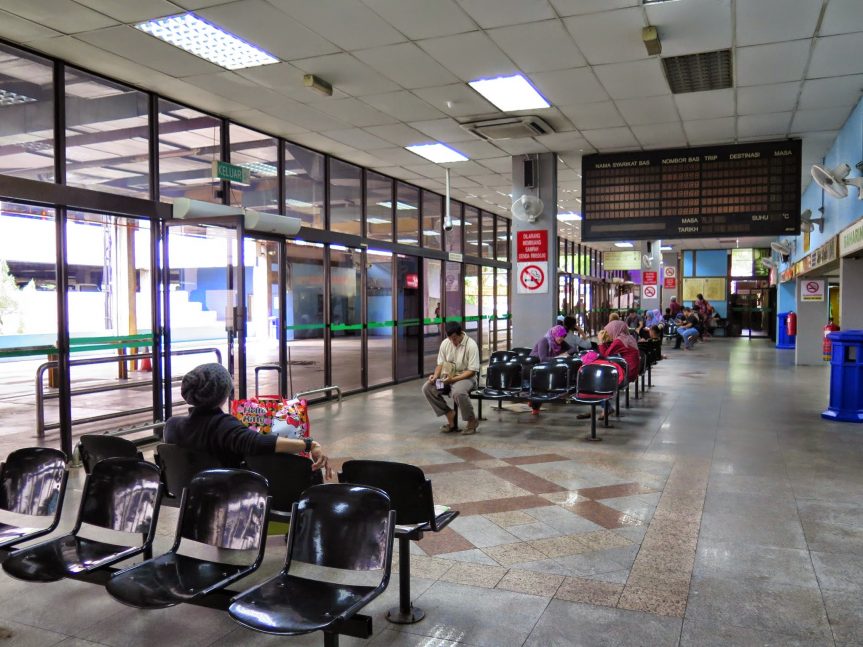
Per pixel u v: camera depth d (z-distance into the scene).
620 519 4.25
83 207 6.02
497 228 16.92
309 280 12.46
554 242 9.68
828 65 6.02
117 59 5.84
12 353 6.04
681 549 3.72
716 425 7.42
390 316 11.77
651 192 8.96
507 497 4.76
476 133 8.31
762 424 7.46
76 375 11.57
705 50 5.71
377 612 3.01
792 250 16.34
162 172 6.98
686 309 24.05
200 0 4.67
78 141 6.05
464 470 5.53
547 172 9.65
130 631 2.87
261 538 2.72
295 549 2.69
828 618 2.89
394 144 9.13
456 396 7.07
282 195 8.80
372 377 12.44
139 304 7.16
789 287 19.56
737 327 26.03
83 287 6.67
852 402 7.64
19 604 3.14
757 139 8.75
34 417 8.29
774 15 4.99
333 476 5.33
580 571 3.44
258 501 2.78
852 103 7.16
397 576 3.43
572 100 7.11
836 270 11.62
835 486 4.95
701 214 8.73
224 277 7.95
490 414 8.36
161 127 6.95
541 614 2.97
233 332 6.78
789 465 5.58
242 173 7.71
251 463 3.28
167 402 7.09
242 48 5.63
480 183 12.17
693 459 5.84
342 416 8.32
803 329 14.23
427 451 6.27
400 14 4.98
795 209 8.37
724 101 7.11
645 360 9.91
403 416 8.30
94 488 3.18
